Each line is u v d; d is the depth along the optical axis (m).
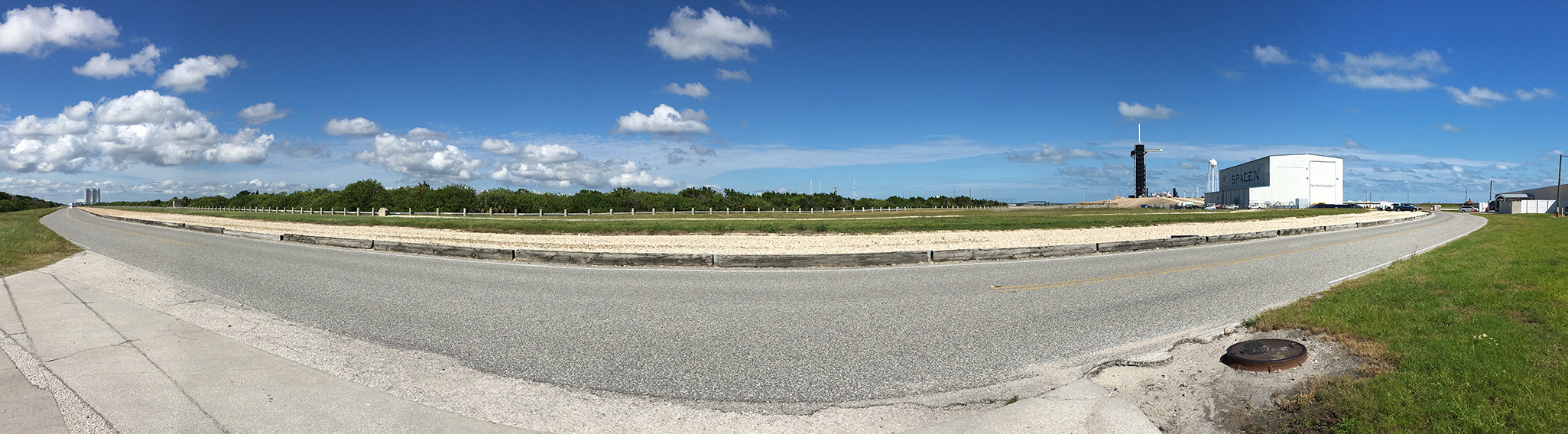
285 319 7.33
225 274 11.71
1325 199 97.00
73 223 40.41
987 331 6.74
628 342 6.27
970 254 14.66
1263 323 6.46
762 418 4.23
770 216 57.09
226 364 5.25
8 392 4.45
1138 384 4.85
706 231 26.31
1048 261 14.37
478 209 70.06
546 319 7.37
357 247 18.83
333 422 4.00
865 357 5.69
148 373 4.95
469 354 5.75
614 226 28.89
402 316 7.54
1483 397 3.93
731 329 6.87
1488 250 14.76
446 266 13.30
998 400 4.57
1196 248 18.23
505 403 4.45
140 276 11.28
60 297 8.62
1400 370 4.55
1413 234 26.83
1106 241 18.97
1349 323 6.13
